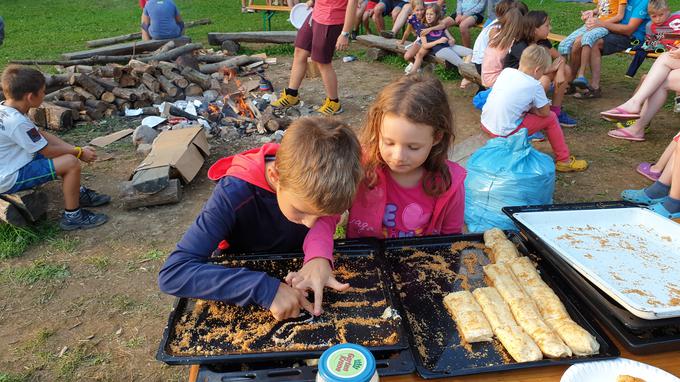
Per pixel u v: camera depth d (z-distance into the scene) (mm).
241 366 1264
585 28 6316
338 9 5344
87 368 2570
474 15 8359
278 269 1588
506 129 4230
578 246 1664
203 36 10062
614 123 5473
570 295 1501
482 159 3291
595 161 4621
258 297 1354
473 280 1591
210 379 1197
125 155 4973
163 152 4352
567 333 1305
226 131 5387
